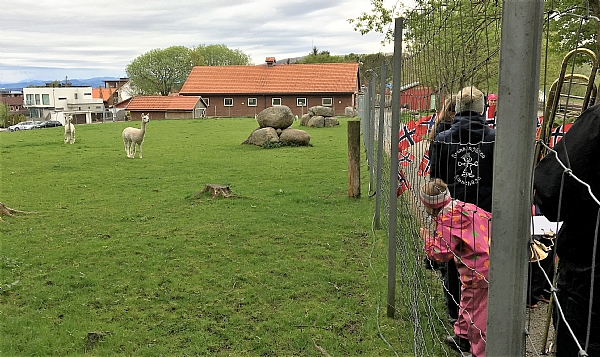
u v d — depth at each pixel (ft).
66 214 27.04
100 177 39.73
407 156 15.60
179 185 35.58
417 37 12.65
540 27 4.49
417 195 14.73
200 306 14.83
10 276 17.52
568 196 6.59
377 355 11.89
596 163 6.36
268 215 25.52
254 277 16.98
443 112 11.47
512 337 5.00
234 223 24.06
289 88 151.74
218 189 30.07
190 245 20.70
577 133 6.54
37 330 13.47
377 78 30.22
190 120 113.39
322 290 15.80
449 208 10.47
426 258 14.44
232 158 50.11
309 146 59.47
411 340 12.42
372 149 30.63
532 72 4.55
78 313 14.52
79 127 94.63
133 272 17.67
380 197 23.32
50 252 20.06
